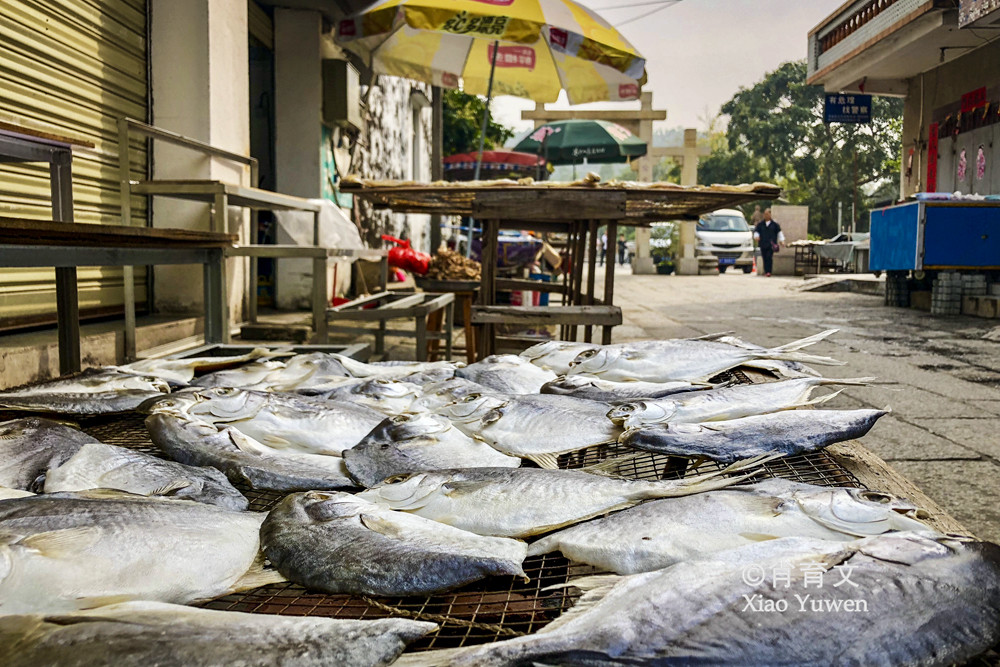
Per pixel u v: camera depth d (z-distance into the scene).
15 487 2.17
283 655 1.27
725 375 3.28
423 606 1.53
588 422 2.41
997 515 3.04
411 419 2.36
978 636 1.30
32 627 1.30
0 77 4.79
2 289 4.74
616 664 1.28
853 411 2.33
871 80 15.77
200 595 1.58
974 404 5.02
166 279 6.61
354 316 5.21
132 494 1.86
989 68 13.02
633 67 7.55
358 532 1.69
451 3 6.59
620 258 40.53
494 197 4.71
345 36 7.04
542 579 1.72
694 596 1.38
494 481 1.94
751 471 2.18
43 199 5.20
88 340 4.61
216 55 6.79
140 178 6.61
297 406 2.60
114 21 6.13
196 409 2.53
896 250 11.48
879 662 1.26
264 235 9.79
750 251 25.25
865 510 1.65
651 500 1.86
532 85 9.52
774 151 45.06
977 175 13.42
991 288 10.67
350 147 11.59
